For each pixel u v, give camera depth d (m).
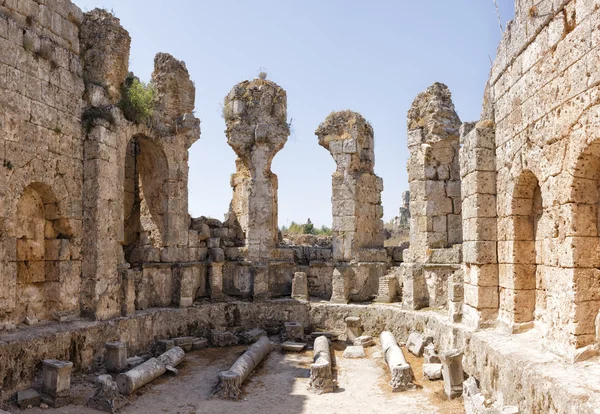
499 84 13.17
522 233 12.25
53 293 14.00
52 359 12.12
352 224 21.28
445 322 14.94
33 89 13.18
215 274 20.39
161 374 14.11
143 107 17.55
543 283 11.69
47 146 13.60
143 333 16.00
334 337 19.17
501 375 10.47
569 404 7.84
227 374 12.81
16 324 12.95
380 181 22.78
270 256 21.70
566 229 9.61
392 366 13.79
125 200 19.92
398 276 20.80
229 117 22.44
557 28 9.91
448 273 18.19
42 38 13.52
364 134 22.41
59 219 14.16
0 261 12.07
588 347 9.25
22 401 10.80
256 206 21.64
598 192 9.55
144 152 19.58
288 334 18.80
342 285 20.47
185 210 19.84
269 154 21.92
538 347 10.72
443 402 11.86
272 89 22.53
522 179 11.88
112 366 13.59
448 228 19.05
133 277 16.06
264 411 11.63
